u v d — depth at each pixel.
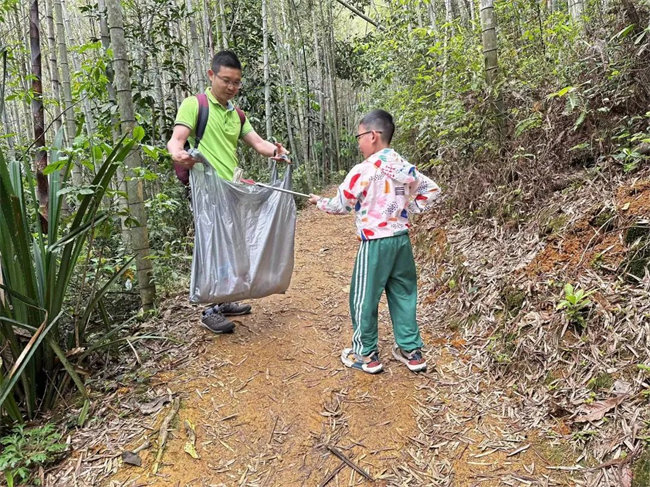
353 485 1.77
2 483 1.79
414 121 4.85
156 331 2.86
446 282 3.23
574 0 4.68
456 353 2.53
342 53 11.98
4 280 2.09
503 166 3.46
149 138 5.06
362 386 2.32
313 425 2.07
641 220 2.29
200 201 2.60
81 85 4.12
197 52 5.80
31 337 2.15
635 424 1.67
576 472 1.67
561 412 1.90
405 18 6.39
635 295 2.09
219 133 2.70
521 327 2.34
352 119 14.41
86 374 2.31
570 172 3.06
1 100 2.65
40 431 1.97
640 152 2.62
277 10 9.52
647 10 2.80
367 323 2.35
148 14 5.34
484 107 3.60
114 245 3.80
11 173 2.21
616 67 2.84
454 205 3.95
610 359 1.95
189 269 4.17
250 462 1.90
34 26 2.78
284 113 8.82
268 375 2.43
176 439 2.00
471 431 1.97
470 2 5.93
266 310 3.22
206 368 2.47
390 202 2.26
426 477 1.77
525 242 2.90
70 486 1.78
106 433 2.04
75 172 4.52
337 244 4.94
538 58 3.68
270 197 2.77
